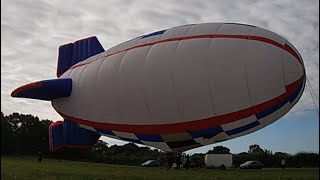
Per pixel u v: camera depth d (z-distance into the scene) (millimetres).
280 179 20047
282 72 19812
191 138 22500
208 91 20344
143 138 23422
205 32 21453
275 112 20609
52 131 27438
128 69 22641
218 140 22469
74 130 26688
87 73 24797
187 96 20766
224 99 20219
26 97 26172
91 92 24266
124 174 21109
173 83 21031
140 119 22625
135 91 22234
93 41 27672
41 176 18672
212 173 24766
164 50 21766
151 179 17938
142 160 65375
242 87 19891
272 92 19906
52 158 72188
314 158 50125
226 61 20109
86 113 24828
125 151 81688
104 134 25172
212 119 20812
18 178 17656
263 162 53281
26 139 86750
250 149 74312
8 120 87125
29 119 88312
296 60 20234
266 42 20172
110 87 23266
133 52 23016
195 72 20562
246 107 20203
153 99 21672
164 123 21969
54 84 24969
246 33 20703
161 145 23531
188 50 21047
